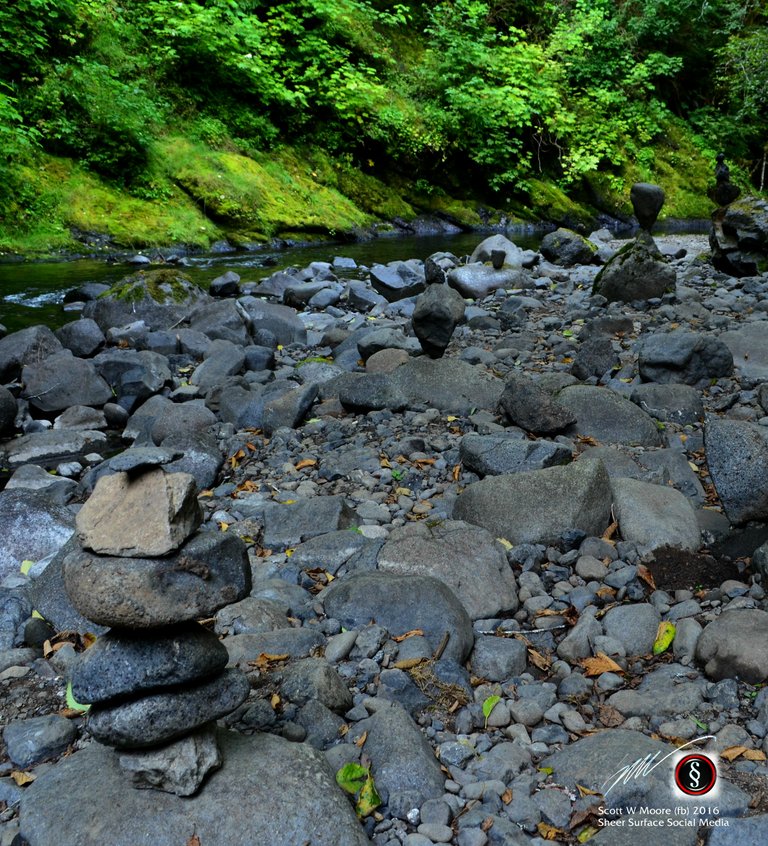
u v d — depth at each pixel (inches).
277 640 111.0
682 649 109.8
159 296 320.2
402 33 804.6
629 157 826.2
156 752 79.8
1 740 98.4
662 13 904.3
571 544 135.8
